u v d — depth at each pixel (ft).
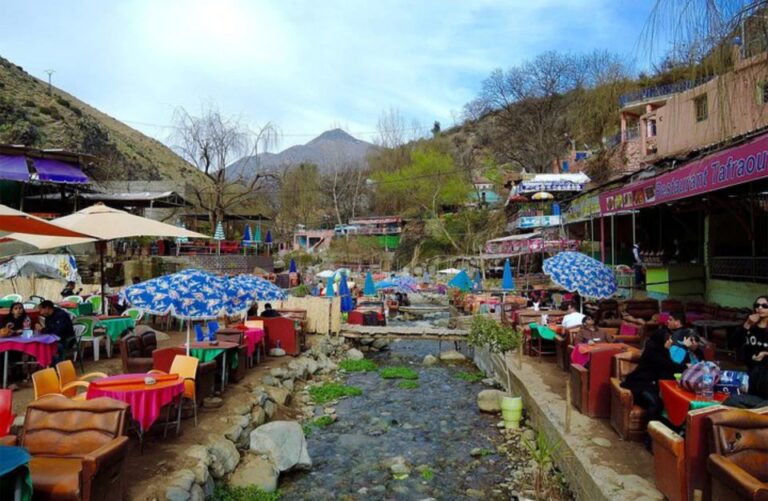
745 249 45.19
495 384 46.37
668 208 53.62
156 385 22.67
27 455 12.78
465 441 31.99
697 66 19.38
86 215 41.11
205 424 27.17
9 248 76.13
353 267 176.45
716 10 17.71
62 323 33.14
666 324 23.85
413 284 103.55
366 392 44.24
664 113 69.10
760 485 11.87
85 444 16.55
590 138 137.08
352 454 30.07
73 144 189.47
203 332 39.29
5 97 189.88
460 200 203.31
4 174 75.56
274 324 49.65
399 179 214.28
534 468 26.32
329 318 63.62
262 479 24.45
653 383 22.31
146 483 19.45
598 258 83.25
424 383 47.65
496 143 229.25
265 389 36.60
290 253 188.44
